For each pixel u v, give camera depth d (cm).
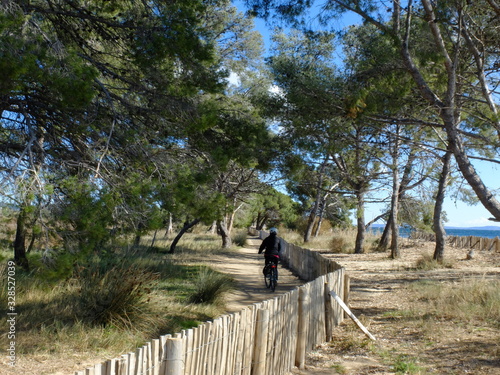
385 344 670
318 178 2373
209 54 884
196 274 1325
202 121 865
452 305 841
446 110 902
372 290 1190
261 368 496
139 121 910
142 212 734
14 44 655
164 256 1855
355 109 927
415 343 657
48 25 872
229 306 960
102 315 705
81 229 645
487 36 988
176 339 366
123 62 958
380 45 971
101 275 852
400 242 3047
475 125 1077
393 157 1532
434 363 562
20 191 617
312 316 673
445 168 1723
